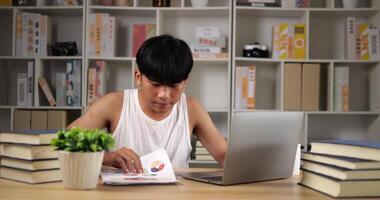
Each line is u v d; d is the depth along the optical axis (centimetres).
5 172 118
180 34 343
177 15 338
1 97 343
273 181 128
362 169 99
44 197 95
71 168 102
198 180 122
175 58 129
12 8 318
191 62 133
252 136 116
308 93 311
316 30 342
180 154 167
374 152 101
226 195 102
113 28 313
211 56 312
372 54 314
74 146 102
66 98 315
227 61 316
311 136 344
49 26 327
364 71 343
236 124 112
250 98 310
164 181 115
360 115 344
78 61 314
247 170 120
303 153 119
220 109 317
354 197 100
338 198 99
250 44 327
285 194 104
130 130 165
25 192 100
